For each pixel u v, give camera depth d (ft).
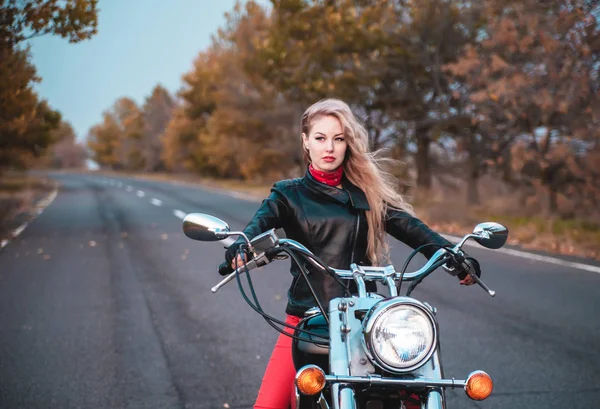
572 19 43.14
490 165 60.08
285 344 9.30
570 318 22.41
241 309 24.49
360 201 8.98
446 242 8.79
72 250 41.24
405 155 76.84
